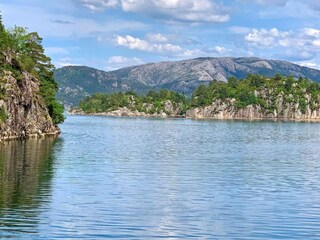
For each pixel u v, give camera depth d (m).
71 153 74.88
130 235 29.98
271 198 41.69
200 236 30.17
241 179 52.22
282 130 195.88
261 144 111.44
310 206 38.53
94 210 35.78
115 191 43.31
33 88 109.31
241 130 190.12
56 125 129.50
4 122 88.25
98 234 29.95
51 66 128.88
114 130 171.00
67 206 36.66
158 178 51.75
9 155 66.75
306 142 121.31
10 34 119.69
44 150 76.44
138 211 35.94
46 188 43.31
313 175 56.34
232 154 82.81
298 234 30.80
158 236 29.98
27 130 101.12
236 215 35.34
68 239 28.77
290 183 49.94
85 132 148.62
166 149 91.81
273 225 32.75
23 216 33.31
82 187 44.56
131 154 79.12
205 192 44.03
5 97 89.38
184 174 55.31
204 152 86.06
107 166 60.66
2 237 28.73
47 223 31.84
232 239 29.67
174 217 34.50
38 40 127.81
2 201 37.50
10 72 93.88
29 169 54.16
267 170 60.50
